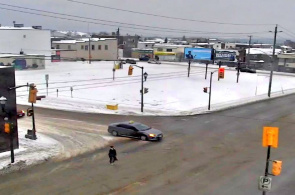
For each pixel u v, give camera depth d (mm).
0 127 25578
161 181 20781
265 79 80562
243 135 32812
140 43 148875
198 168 23234
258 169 23156
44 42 93438
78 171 22438
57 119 37688
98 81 63344
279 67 110438
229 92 61500
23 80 61750
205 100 53031
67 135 31469
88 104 45875
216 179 21219
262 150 27859
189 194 18938
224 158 25531
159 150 27328
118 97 51281
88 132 32594
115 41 113562
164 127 35406
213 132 33719
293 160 25438
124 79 66750
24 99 48062
